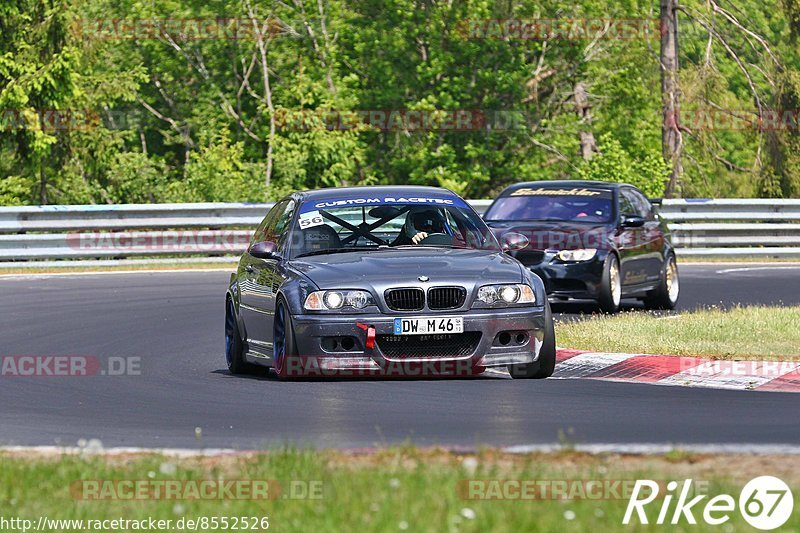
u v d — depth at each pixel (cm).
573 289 5297
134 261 7656
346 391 3247
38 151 10319
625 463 2222
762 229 8675
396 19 12375
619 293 5378
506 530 1709
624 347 3956
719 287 6500
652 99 12888
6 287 6375
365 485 1980
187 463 2264
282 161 11275
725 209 8644
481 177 12281
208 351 4228
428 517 1778
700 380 3466
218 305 5606
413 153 12425
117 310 5416
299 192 3891
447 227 3662
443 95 12138
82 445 2366
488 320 3284
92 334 4650
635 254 5512
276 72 12675
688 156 11981
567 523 1747
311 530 1744
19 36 10556
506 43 12262
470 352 3288
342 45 12738
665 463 2225
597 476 2055
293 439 2609
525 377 3466
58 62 10356
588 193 5669
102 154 11275
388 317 3256
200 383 3500
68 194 11081
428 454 2286
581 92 13012
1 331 4738
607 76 12838
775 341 4116
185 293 6106
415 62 12531
